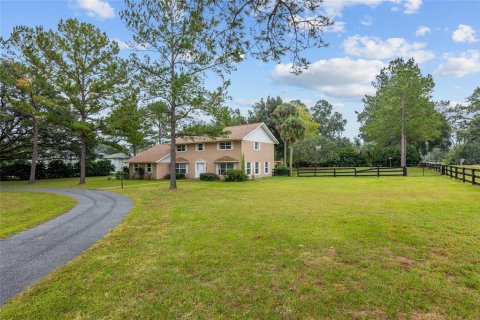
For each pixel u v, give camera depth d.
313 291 3.77
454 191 13.55
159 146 34.38
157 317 3.25
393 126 32.44
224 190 17.00
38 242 6.36
